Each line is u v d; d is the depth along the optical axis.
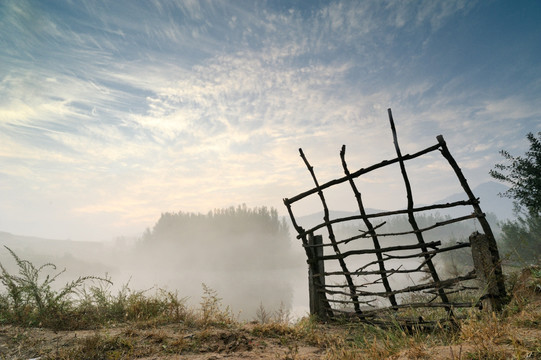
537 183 9.82
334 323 5.58
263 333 4.53
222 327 4.87
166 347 3.79
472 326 2.91
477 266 4.05
